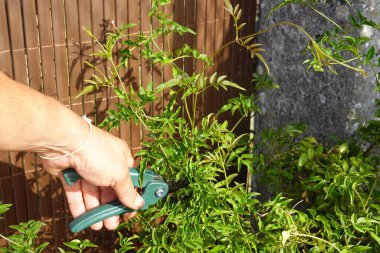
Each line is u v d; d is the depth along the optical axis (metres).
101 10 2.74
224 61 3.14
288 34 3.01
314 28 2.87
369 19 2.71
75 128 1.50
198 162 2.46
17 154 2.83
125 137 3.03
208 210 2.49
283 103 3.16
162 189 1.98
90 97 2.87
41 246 2.31
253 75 2.95
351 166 2.79
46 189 2.96
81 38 2.74
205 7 2.98
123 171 1.65
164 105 3.07
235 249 2.35
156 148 2.51
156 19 2.86
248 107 2.61
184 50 2.70
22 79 2.70
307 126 3.07
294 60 3.02
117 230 3.20
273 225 2.38
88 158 1.56
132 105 2.55
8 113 1.37
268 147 3.21
